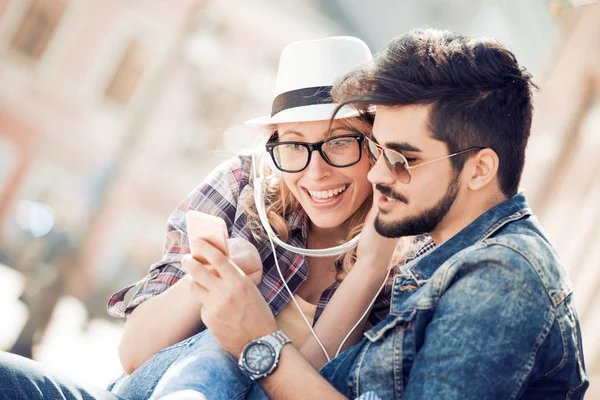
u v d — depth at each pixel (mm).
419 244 2953
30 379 2100
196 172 25062
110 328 18078
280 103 2969
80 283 22188
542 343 2150
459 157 2312
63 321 16219
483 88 2303
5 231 22391
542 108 15016
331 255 2881
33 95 24578
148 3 24906
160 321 2750
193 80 24938
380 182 2367
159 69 24703
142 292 2939
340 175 2889
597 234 13625
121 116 25219
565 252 14102
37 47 24797
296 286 2951
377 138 2369
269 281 2945
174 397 2145
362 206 3033
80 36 24922
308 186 2902
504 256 2180
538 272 2172
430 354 2166
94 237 23438
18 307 14945
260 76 25922
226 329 2371
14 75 24469
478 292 2170
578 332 2297
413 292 2441
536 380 2236
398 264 2900
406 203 2350
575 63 14766
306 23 26469
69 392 2146
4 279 17266
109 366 12906
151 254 24281
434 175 2322
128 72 25203
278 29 26141
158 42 25109
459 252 2295
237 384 2336
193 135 24922
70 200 24156
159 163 24531
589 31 14664
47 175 24547
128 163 24172
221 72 25359
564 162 14672
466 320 2152
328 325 2715
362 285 2748
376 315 2855
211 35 25078
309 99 2916
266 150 2971
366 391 2336
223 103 25500
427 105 2295
